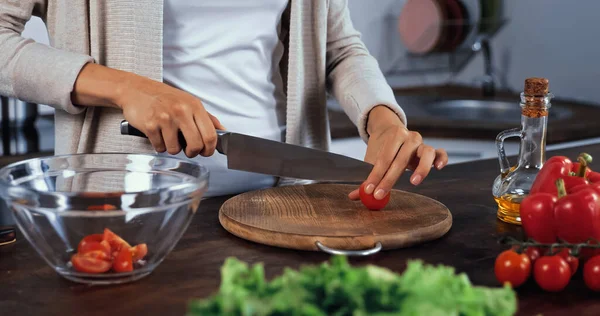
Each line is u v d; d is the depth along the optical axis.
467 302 0.60
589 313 0.77
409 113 2.39
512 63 2.99
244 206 1.11
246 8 1.32
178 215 0.84
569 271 0.80
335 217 1.06
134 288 0.83
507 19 2.65
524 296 0.81
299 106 1.42
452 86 2.98
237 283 0.57
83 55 1.15
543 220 0.88
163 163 0.96
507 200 1.09
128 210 0.81
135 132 1.13
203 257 0.94
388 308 0.54
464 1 2.62
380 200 1.08
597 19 2.66
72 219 0.81
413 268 0.58
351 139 2.20
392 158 1.10
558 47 2.82
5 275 0.87
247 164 1.13
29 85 1.13
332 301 0.55
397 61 2.89
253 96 1.37
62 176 0.95
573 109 2.49
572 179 0.96
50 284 0.84
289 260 0.94
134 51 1.23
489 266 0.92
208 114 1.10
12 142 1.91
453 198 1.25
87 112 1.24
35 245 0.82
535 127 1.08
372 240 0.96
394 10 2.83
